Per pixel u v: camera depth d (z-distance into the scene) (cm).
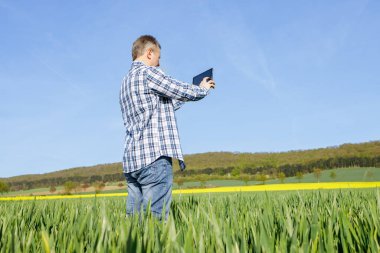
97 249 190
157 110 357
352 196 543
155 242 189
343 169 8900
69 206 526
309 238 209
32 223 345
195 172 12531
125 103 372
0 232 264
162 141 347
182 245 200
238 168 11800
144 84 356
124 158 362
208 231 234
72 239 213
